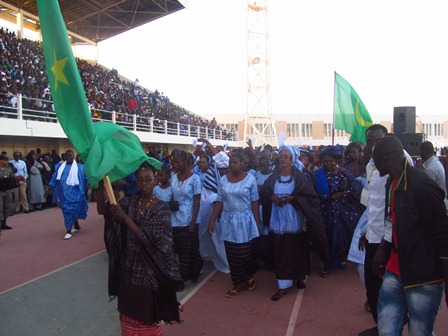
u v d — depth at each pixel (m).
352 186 5.68
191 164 5.46
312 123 52.19
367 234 3.68
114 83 26.47
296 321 4.25
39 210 12.63
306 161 8.32
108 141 3.17
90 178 2.86
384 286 2.90
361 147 6.18
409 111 8.31
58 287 5.41
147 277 2.87
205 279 5.74
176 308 3.05
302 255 5.01
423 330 2.65
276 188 4.98
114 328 4.16
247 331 4.04
